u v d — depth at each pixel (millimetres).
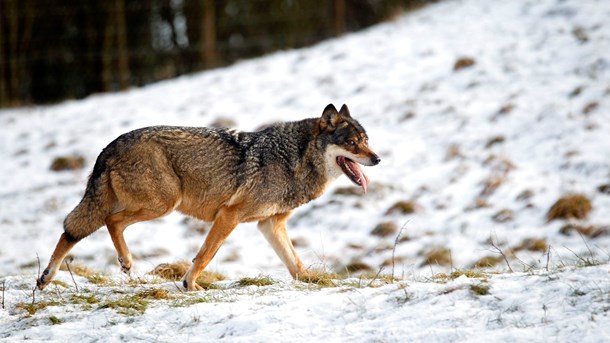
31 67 82812
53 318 21781
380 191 45562
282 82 65688
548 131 48406
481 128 51031
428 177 46719
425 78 60500
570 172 43531
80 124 63656
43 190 51344
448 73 60344
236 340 18875
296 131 27031
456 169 46625
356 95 60031
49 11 82188
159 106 64938
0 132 65000
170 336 19812
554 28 63875
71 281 27109
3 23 80375
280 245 27250
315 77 65375
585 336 17188
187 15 83688
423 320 19125
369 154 26828
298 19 82875
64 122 65312
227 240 42375
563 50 59188
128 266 25703
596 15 63938
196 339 19422
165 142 25328
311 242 40812
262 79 67562
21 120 68500
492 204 42062
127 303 22484
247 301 21812
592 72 54500
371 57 67375
